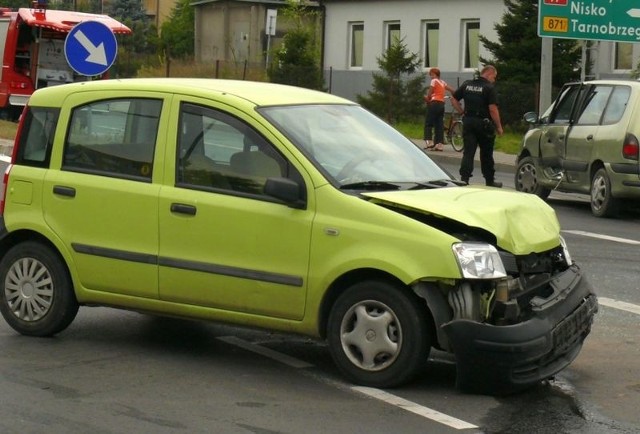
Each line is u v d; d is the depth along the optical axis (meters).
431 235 8.44
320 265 8.80
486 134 22.25
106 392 8.60
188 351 9.90
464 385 8.52
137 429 7.71
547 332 8.45
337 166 9.09
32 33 37.94
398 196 8.77
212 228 9.20
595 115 20.20
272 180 8.80
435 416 8.12
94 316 11.15
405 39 51.38
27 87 38.03
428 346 8.61
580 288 9.23
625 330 11.12
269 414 8.10
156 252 9.44
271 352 9.91
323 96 10.06
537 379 8.51
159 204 9.42
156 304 9.55
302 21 58.44
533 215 9.12
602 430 7.93
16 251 10.16
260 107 9.33
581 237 17.34
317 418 8.02
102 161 9.84
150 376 9.08
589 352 10.23
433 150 33.34
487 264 8.34
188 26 73.88
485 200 8.95
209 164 9.34
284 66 48.78
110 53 21.33
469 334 8.26
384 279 8.66
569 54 40.75
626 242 16.89
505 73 41.28
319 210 8.84
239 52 63.22
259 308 9.09
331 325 8.87
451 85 48.75
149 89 9.71
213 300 9.27
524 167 22.17
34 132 10.19
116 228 9.64
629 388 9.08
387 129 10.07
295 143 9.09
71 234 9.86
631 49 41.38
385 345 8.66
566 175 20.80
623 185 19.34
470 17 48.34
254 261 9.05
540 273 9.04
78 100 10.02
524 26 41.50
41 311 10.12
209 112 9.43
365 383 8.77
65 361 9.48
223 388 8.76
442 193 9.03
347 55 54.81
